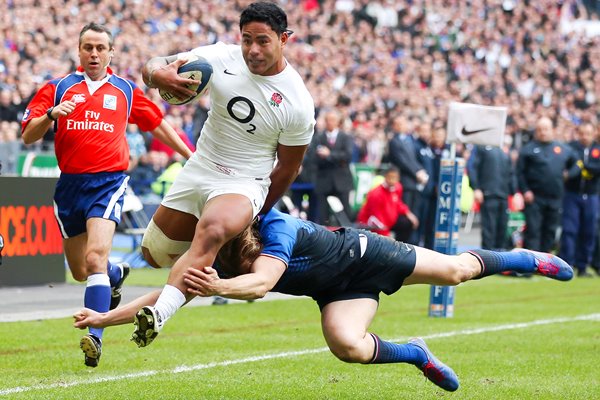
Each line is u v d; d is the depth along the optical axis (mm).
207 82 21594
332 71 101938
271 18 20953
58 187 28062
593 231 62625
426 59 114312
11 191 45281
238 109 21797
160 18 93375
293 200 65312
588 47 131625
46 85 28047
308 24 108375
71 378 25891
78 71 28266
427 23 120125
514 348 32688
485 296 49281
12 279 45594
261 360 29453
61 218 28188
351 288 22672
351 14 115938
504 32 125938
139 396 23797
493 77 118188
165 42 89625
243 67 21656
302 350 31469
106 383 25312
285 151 22594
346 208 64125
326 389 25438
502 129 41156
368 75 104938
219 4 99875
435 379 23031
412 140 65000
